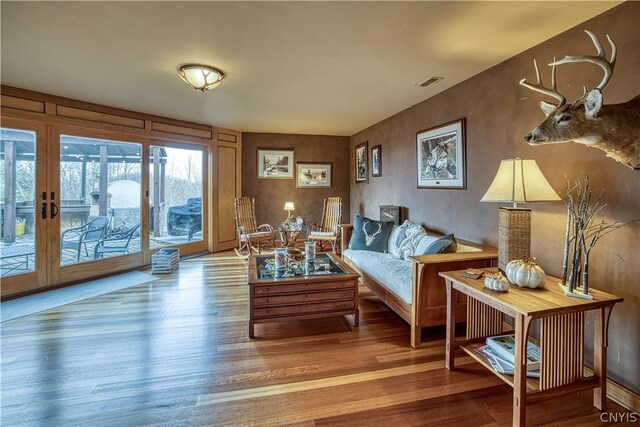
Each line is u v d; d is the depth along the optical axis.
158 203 4.95
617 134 1.56
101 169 4.21
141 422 1.61
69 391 1.84
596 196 1.95
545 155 2.29
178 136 5.08
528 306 1.54
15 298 3.37
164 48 2.45
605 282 1.90
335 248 5.66
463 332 2.63
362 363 2.18
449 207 3.38
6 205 3.42
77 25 2.11
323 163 6.57
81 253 4.02
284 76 3.03
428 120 3.76
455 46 2.38
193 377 2.00
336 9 1.90
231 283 3.94
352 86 3.31
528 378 1.75
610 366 1.87
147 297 3.44
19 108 3.43
